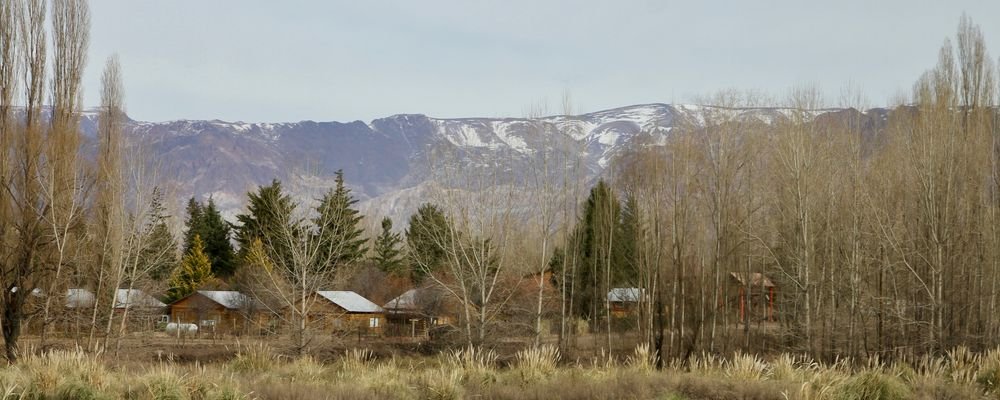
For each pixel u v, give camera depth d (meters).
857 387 23.50
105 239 39.53
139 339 44.75
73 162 39.16
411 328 53.84
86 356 25.69
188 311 56.69
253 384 23.05
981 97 44.69
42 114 39.59
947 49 45.31
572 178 48.16
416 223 54.78
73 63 40.78
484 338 41.41
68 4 40.97
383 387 23.36
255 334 50.38
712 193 46.09
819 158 46.59
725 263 45.78
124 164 41.22
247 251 59.12
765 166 48.34
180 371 25.61
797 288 46.22
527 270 50.72
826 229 46.41
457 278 42.72
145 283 46.31
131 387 21.03
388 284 62.28
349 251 57.50
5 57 39.03
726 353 42.62
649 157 47.84
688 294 45.50
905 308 41.16
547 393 23.00
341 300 54.88
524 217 46.41
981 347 39.41
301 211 43.41
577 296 55.88
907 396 23.70
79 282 40.94
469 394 23.16
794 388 22.91
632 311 52.31
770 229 50.03
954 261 41.47
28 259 37.41
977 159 42.91
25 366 25.25
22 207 37.75
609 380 24.80
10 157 37.81
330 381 26.33
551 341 47.47
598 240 57.47
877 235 41.66
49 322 37.50
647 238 46.50
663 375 26.20
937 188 41.75
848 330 42.59
